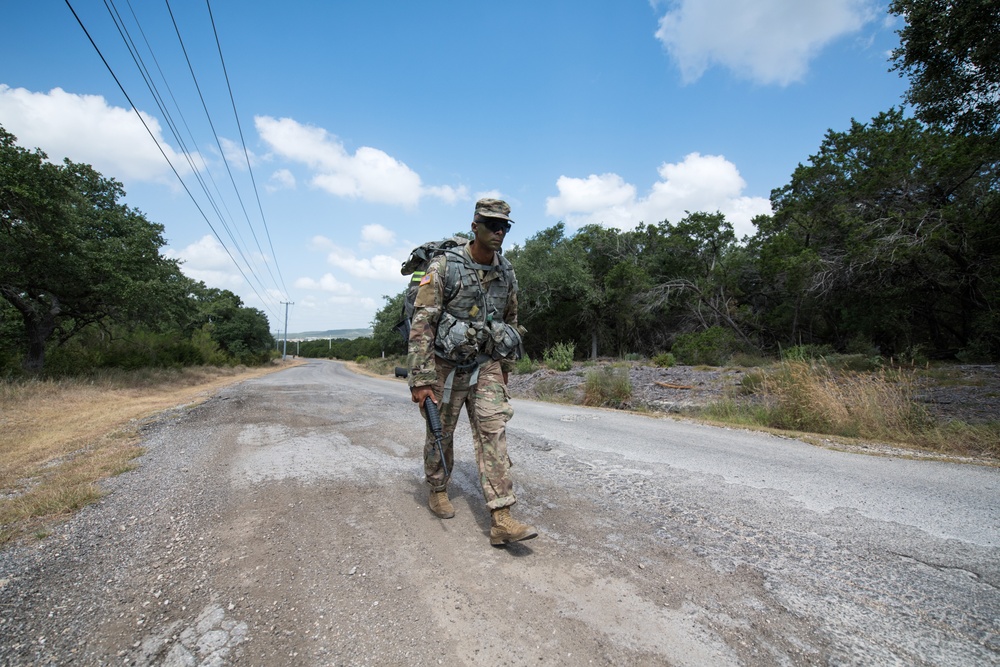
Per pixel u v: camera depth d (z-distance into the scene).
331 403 8.72
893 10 9.24
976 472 3.79
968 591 1.91
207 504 2.93
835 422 5.97
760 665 1.46
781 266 19.42
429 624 1.67
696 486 3.31
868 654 1.51
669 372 14.44
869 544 2.35
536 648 1.54
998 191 14.66
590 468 3.80
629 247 32.56
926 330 18.81
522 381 15.20
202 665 1.49
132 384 15.57
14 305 14.84
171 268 18.77
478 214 2.32
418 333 2.34
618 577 1.99
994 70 8.83
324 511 2.75
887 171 16.11
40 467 4.19
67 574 2.08
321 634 1.63
